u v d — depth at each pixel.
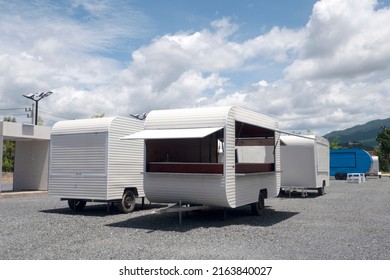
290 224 10.06
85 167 12.41
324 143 19.77
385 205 13.96
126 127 12.75
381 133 48.16
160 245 7.55
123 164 12.54
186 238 8.25
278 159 13.83
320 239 8.04
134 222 10.52
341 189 21.66
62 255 6.74
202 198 10.09
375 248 7.18
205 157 13.59
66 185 12.74
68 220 10.82
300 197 17.81
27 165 20.83
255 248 7.26
